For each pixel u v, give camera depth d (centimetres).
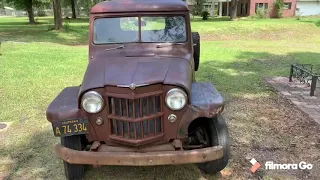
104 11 385
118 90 296
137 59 359
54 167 380
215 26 2191
